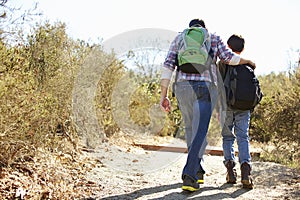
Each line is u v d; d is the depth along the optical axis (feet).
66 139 22.93
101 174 19.75
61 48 24.22
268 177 20.49
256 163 23.98
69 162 20.35
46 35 22.74
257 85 18.65
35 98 17.48
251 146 32.24
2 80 15.44
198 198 16.33
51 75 22.08
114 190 17.26
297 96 26.09
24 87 16.87
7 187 14.75
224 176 21.08
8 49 17.75
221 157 28.12
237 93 18.26
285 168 22.57
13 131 16.12
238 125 18.76
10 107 15.66
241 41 19.88
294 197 16.71
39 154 18.47
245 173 18.08
